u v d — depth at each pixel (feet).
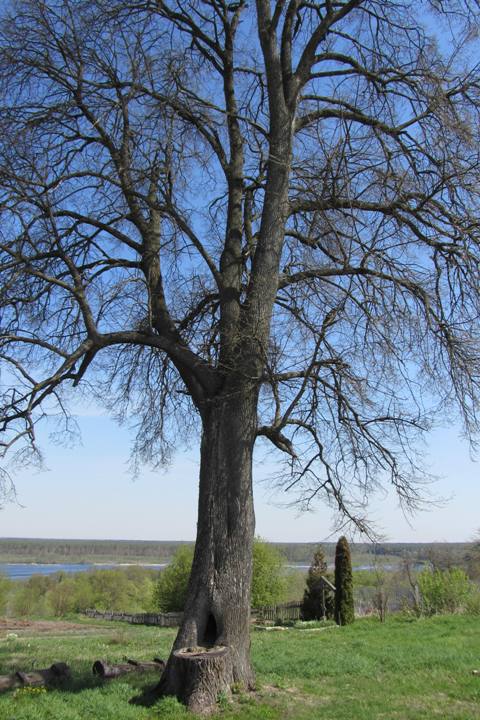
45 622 99.04
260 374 28.45
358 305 27.02
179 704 23.76
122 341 28.78
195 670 24.45
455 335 30.60
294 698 26.61
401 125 31.19
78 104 30.27
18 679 29.04
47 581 163.43
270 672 33.42
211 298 35.45
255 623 80.74
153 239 32.09
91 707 24.17
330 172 26.76
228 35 34.86
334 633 59.77
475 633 54.08
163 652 46.37
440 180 28.14
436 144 27.99
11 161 27.48
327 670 34.53
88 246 33.01
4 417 26.55
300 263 32.09
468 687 30.40
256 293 29.37
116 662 37.06
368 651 43.14
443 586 75.82
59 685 29.17
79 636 68.85
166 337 30.12
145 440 39.73
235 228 32.63
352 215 26.35
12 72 29.58
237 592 26.58
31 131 29.53
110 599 169.48
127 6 31.40
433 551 85.35
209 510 27.53
